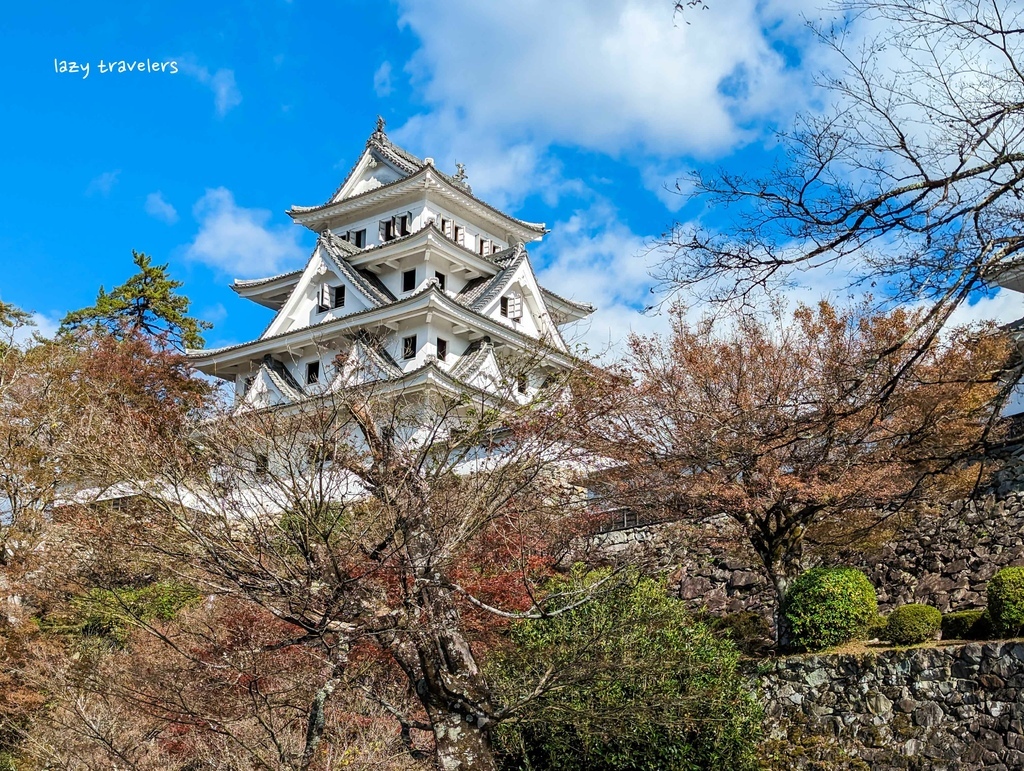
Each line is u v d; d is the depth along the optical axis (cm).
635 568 1480
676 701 1304
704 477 1781
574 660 1159
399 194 3822
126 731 1197
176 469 1078
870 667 1580
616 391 1700
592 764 1337
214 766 1105
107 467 1113
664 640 1405
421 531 1048
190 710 1098
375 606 1011
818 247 888
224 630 1327
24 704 1445
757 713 1466
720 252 912
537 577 1476
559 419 1234
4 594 1705
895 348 910
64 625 1655
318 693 1016
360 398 1181
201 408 1343
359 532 1080
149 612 1526
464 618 1348
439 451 1191
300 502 1023
